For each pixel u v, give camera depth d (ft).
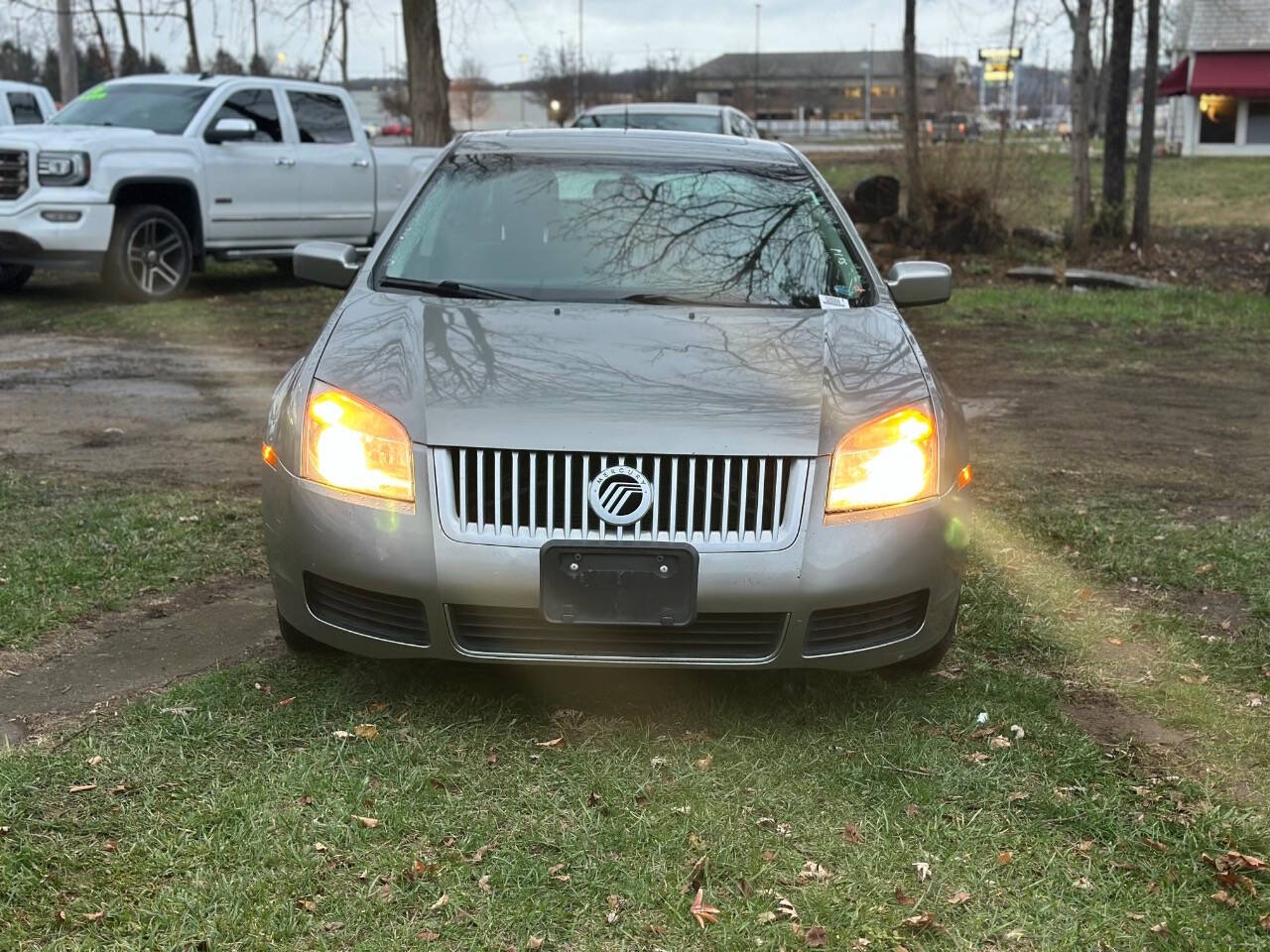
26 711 11.46
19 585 14.35
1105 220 58.23
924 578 11.23
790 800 10.30
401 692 11.96
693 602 10.55
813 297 13.79
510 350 11.77
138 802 9.82
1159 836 10.01
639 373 11.39
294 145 41.98
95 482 19.11
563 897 8.89
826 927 8.69
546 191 15.19
